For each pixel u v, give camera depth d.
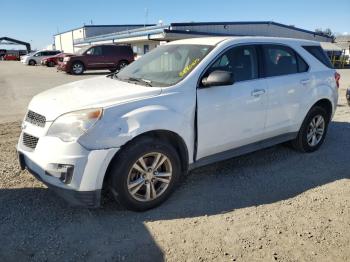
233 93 4.29
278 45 5.03
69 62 22.83
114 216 3.66
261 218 3.68
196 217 3.68
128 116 3.47
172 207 3.87
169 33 27.41
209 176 4.69
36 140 3.57
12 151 5.47
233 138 4.44
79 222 3.54
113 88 3.94
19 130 6.80
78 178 3.32
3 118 8.05
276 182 4.56
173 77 4.09
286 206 3.94
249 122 4.55
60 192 3.41
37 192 4.10
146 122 3.54
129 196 3.61
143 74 4.48
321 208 3.92
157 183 3.88
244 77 4.51
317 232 3.46
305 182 4.58
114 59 24.02
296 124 5.28
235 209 3.86
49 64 32.59
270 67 4.83
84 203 3.41
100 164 3.35
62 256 3.04
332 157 5.52
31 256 3.03
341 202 4.06
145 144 3.59
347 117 8.30
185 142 3.94
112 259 3.02
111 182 3.54
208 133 4.14
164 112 3.68
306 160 5.36
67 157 3.29
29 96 11.80
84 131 3.29
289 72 5.10
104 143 3.35
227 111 4.25
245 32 32.84
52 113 3.46
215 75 3.88
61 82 17.12
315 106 5.52
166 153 3.76
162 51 4.79
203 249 3.16
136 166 3.61
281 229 3.49
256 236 3.37
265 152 5.65
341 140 6.43
